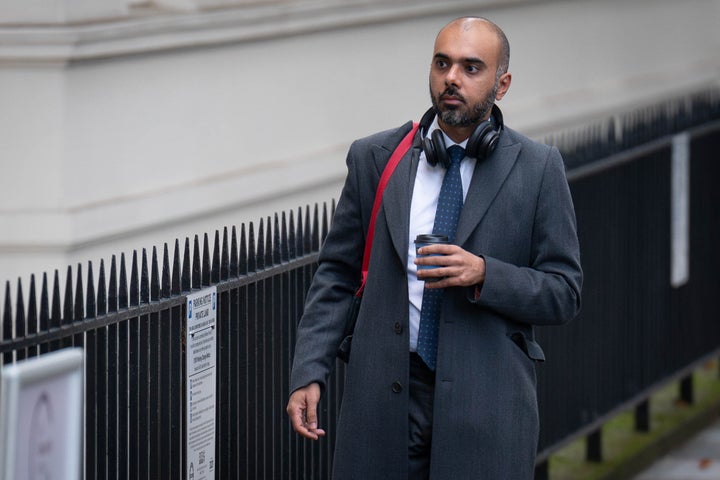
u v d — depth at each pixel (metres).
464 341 10.50
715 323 23.34
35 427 7.74
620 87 34.62
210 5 21.41
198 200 21.33
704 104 22.77
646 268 20.47
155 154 20.80
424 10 27.08
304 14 23.66
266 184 22.92
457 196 10.58
